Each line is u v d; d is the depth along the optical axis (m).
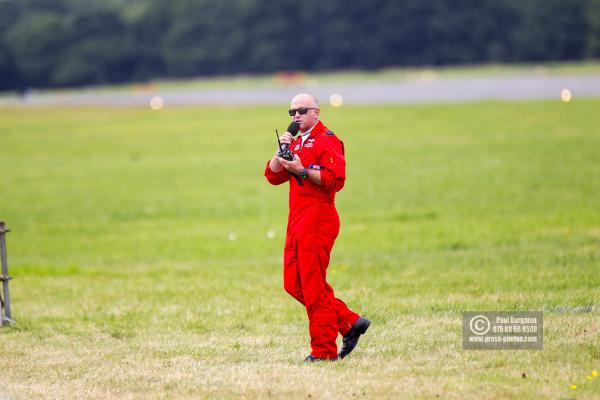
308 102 28.39
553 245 53.72
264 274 49.38
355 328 28.55
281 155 27.56
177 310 38.78
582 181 84.19
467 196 81.31
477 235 60.94
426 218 71.75
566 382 24.44
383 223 70.31
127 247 67.12
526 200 76.50
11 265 59.31
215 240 67.81
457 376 25.67
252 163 115.50
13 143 155.25
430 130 136.12
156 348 31.92
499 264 47.09
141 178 108.44
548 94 184.38
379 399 23.83
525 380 24.83
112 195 96.81
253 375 26.88
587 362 26.47
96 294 44.56
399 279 44.09
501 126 134.00
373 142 126.81
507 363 26.84
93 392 26.06
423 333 31.48
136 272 52.78
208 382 26.42
